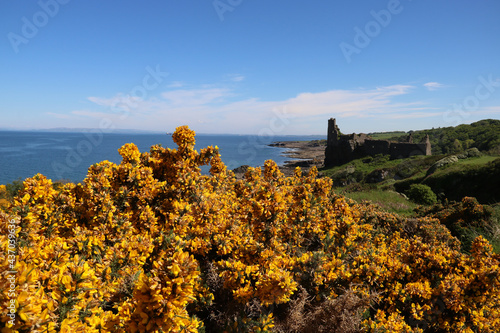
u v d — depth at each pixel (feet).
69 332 5.87
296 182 27.04
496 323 13.19
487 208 32.12
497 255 15.38
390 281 13.96
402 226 29.22
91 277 7.50
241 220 15.25
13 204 10.88
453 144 153.89
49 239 11.12
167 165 20.74
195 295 10.30
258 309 9.89
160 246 10.89
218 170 25.62
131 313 6.50
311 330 10.03
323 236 16.10
